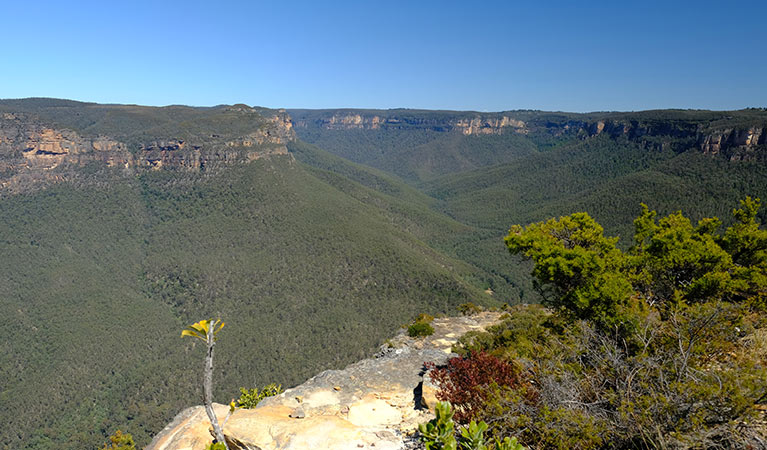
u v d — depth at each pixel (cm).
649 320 816
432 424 462
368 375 1229
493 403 659
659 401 534
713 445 487
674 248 1566
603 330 874
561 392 630
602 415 580
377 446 735
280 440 750
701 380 558
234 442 760
